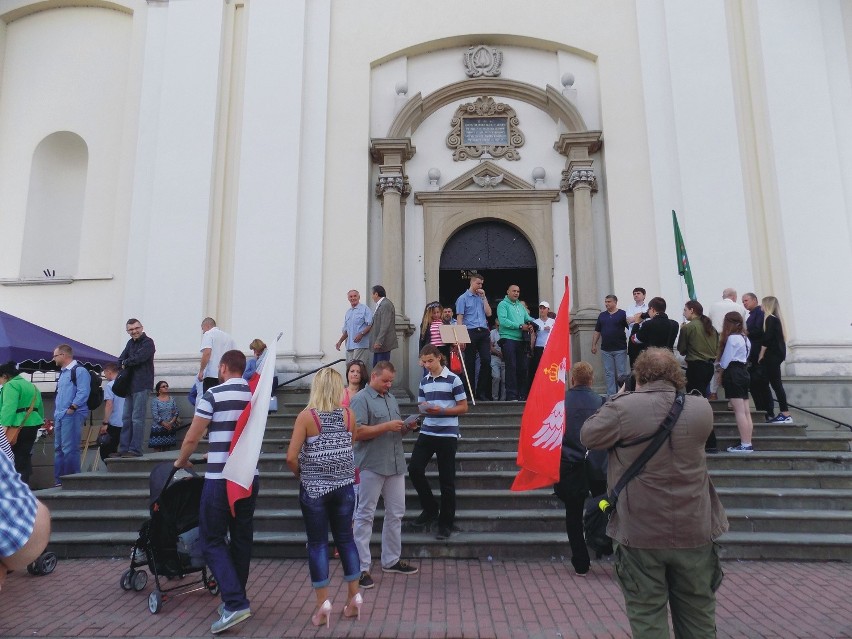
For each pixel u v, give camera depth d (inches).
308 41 448.1
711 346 281.3
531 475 189.8
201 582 195.8
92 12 479.2
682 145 406.6
